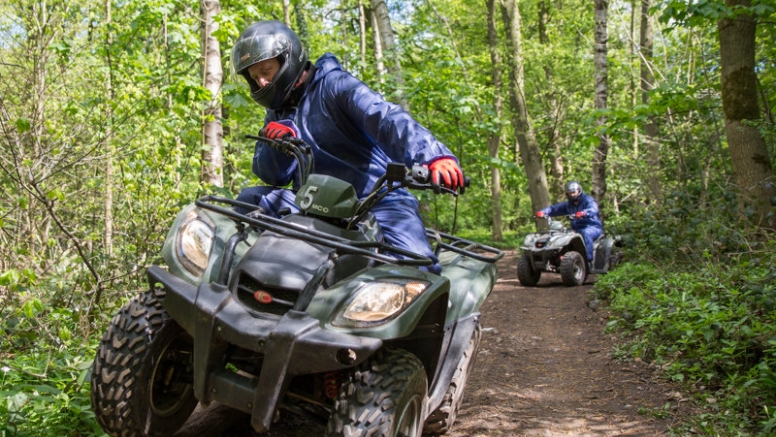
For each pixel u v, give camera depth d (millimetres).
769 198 8227
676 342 5270
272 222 3006
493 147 23875
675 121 12492
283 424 3684
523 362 5730
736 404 4090
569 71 21672
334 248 2861
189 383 3197
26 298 4629
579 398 4629
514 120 20953
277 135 3502
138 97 6309
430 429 3656
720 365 4781
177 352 3189
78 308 5094
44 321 4918
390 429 2596
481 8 24625
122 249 6082
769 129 8289
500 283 12250
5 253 5129
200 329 2746
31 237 5484
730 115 8672
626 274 8781
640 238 9891
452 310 3621
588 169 21344
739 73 8609
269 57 3555
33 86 5996
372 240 3240
